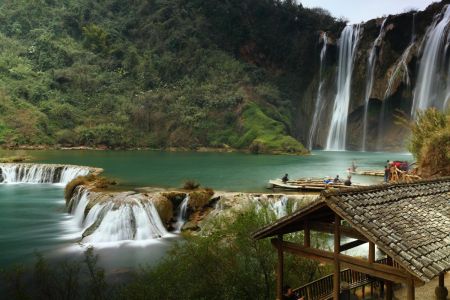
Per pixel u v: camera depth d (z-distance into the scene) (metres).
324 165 54.28
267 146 76.31
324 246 15.58
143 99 95.44
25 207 33.38
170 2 118.62
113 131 85.12
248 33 109.44
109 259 21.97
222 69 102.56
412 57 81.81
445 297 14.20
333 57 98.69
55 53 104.25
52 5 120.81
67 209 32.12
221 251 15.15
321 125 97.50
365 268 9.98
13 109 82.94
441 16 78.06
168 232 27.25
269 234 11.79
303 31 107.69
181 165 53.16
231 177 41.12
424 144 33.00
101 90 98.31
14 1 118.62
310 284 13.32
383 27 86.75
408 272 9.17
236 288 14.17
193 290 13.98
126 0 125.75
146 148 86.62
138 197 27.50
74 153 71.19
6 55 100.56
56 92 94.44
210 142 86.19
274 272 14.91
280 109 94.75
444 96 75.38
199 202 28.27
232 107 91.38
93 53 108.50
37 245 24.17
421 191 11.77
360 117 91.88
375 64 87.94
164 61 106.00
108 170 47.03
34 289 16.88
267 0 115.00
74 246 24.06
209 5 115.75
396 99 85.38
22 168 46.25
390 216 10.00
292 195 28.78
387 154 77.69
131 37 117.12
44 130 82.62
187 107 92.69
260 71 103.94
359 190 10.54
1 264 21.03
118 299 14.92
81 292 17.05
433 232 10.02
